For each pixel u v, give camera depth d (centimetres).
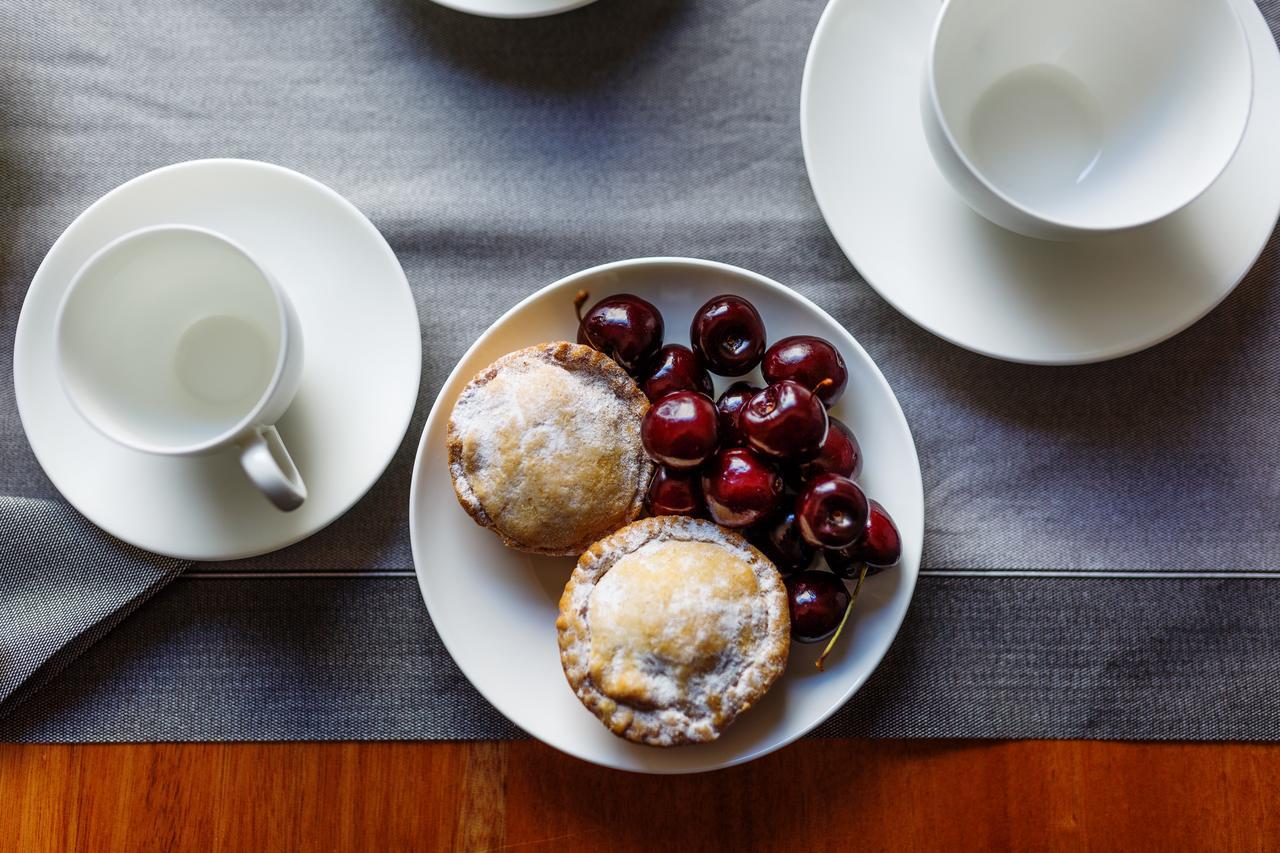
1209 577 63
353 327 61
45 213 64
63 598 62
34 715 62
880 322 64
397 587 63
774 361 59
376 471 61
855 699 62
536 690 61
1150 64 61
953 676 63
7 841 62
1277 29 63
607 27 64
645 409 60
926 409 64
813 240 64
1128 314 61
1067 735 62
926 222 61
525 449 59
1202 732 62
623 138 64
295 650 63
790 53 64
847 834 63
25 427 60
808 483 58
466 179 64
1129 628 63
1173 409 64
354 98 64
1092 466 63
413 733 62
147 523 60
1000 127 62
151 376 61
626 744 60
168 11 64
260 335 62
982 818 63
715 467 58
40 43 64
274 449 59
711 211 64
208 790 63
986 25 60
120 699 62
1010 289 61
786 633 59
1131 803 62
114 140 64
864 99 62
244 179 61
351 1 64
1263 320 64
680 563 58
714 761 59
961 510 63
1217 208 61
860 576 59
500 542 61
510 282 64
